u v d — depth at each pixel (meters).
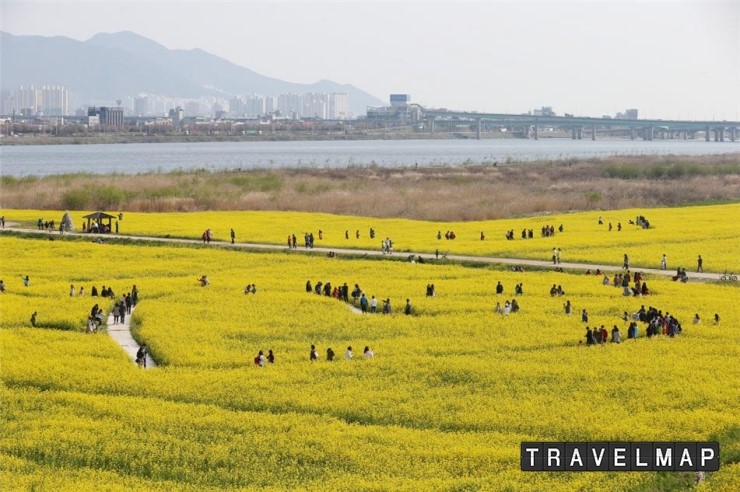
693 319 84.62
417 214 169.75
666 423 56.56
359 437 55.00
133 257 118.00
